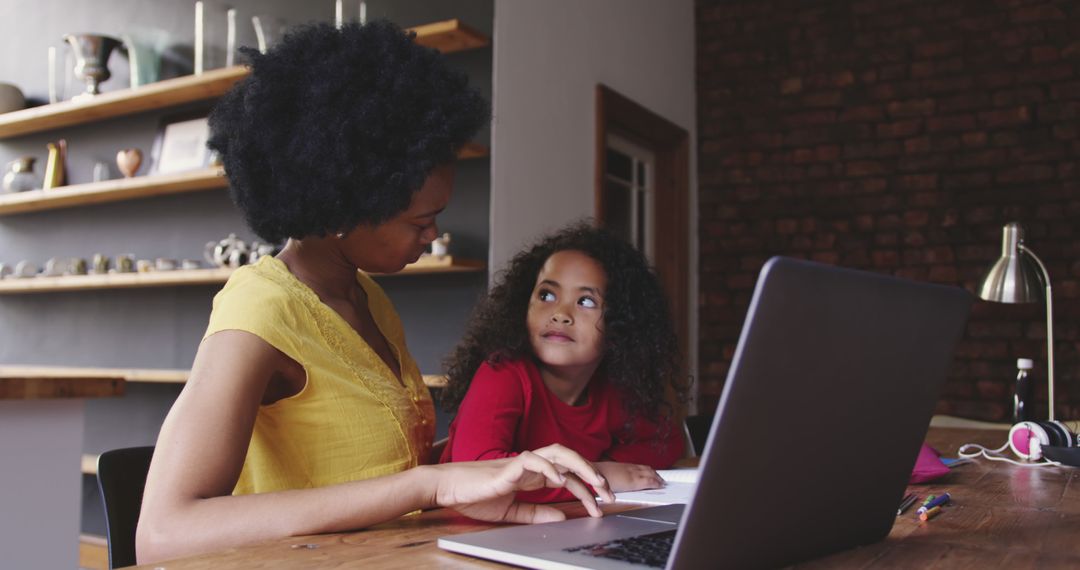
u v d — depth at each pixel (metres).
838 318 0.66
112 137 4.02
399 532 0.85
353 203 0.99
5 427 1.70
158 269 3.70
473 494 0.83
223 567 0.70
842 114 4.60
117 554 1.13
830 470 0.72
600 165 3.77
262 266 1.03
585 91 3.71
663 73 4.49
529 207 3.28
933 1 4.46
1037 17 4.28
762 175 4.72
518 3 3.26
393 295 3.24
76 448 1.84
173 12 3.91
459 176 3.13
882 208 4.50
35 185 4.15
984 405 4.22
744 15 4.81
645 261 1.46
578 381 1.40
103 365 4.00
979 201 4.33
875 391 0.73
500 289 1.46
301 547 0.77
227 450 0.83
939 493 1.20
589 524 0.86
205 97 3.62
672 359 1.48
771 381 0.62
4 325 4.34
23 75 4.44
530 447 1.32
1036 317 4.17
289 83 0.97
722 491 0.62
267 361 0.91
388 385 1.06
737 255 4.73
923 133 4.45
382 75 0.98
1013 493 1.21
